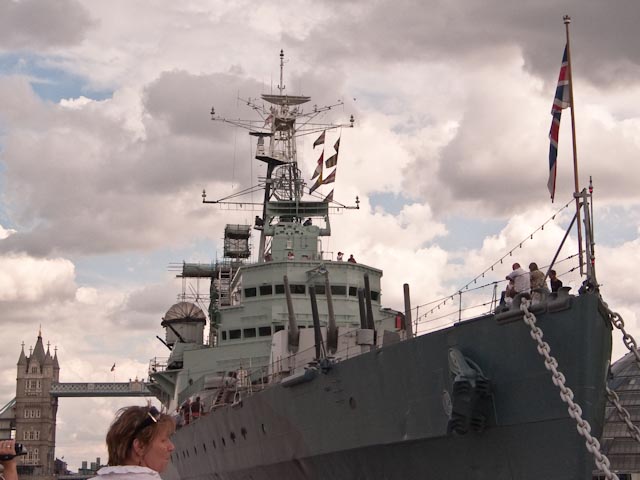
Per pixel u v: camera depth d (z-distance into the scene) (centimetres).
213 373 4066
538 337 1856
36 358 16312
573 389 1852
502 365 1984
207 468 3581
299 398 2661
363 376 2372
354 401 2412
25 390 16138
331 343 2923
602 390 1909
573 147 2045
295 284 3975
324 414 2544
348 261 4066
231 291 4759
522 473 1980
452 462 2139
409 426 2220
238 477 3222
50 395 15538
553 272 2025
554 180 2114
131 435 672
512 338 1958
